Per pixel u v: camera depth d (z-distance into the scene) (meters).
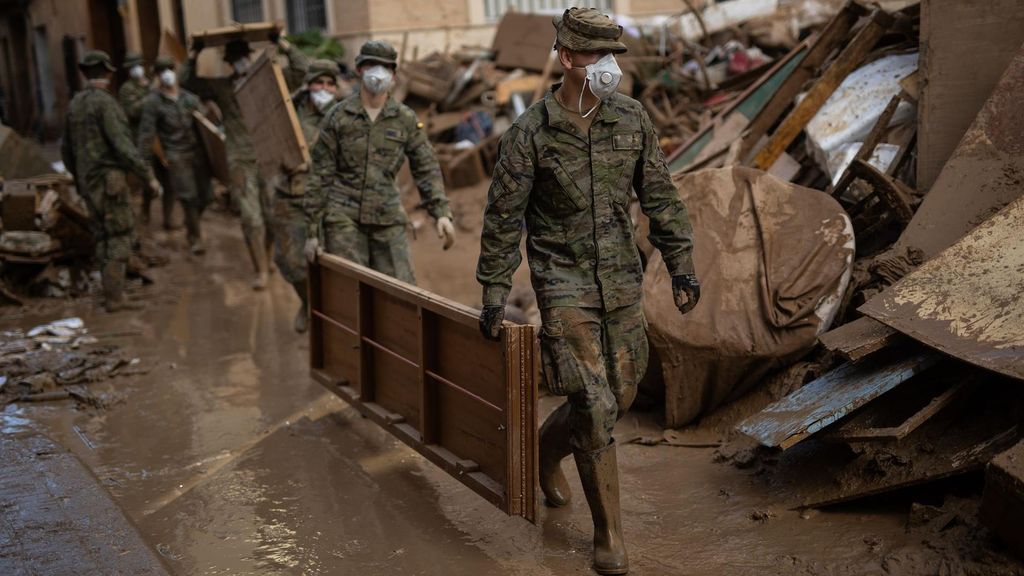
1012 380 4.11
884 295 4.52
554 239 4.09
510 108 13.37
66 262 10.37
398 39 17.34
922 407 4.30
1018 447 3.62
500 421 4.25
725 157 7.26
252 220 9.88
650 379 5.66
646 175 4.12
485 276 4.09
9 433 6.10
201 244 11.95
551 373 4.06
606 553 4.09
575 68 3.85
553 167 3.97
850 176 5.87
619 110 4.01
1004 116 5.13
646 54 12.94
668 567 4.10
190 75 9.87
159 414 6.43
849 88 6.61
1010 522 3.56
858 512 4.29
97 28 24.20
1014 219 4.49
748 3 12.91
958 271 4.43
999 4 5.42
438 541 4.53
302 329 8.16
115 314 9.12
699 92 11.95
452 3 17.59
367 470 5.42
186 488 5.25
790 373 5.24
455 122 13.36
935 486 4.25
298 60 10.07
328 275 6.14
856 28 7.28
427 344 4.84
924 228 5.13
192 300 9.62
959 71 5.54
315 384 6.96
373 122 6.30
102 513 4.76
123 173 9.09
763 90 7.90
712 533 4.35
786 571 3.94
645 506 4.70
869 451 4.33
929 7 5.56
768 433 4.39
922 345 4.38
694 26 13.02
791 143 6.98
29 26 31.03
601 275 4.07
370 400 5.65
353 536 4.62
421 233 11.36
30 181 10.54
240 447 5.82
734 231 5.62
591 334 4.06
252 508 4.97
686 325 5.32
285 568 4.33
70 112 8.95
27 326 8.70
